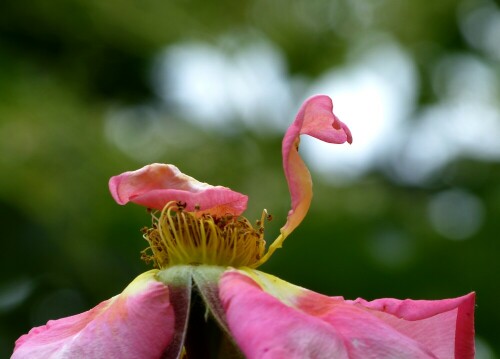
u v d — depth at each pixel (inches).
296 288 115.8
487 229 324.5
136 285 116.0
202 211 124.0
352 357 104.7
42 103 365.4
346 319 108.4
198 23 426.9
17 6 406.6
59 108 362.9
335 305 111.7
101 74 414.3
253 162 366.3
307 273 311.1
